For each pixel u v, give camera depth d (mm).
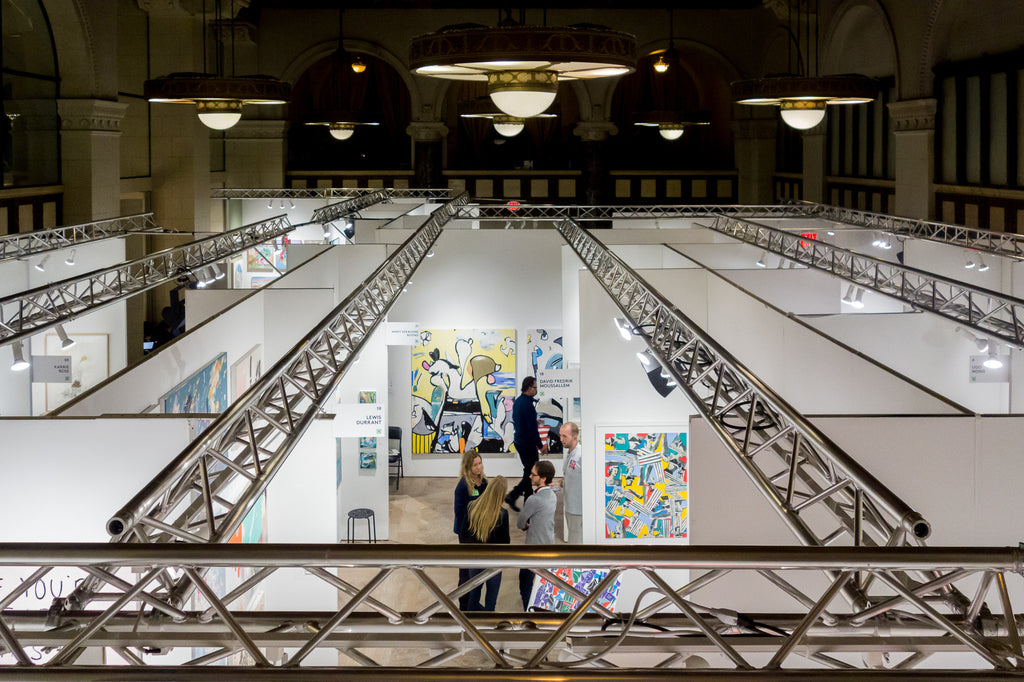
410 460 15711
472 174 27359
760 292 11844
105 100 17469
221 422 5676
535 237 15148
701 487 6633
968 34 17766
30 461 6227
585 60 5527
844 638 4496
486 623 4570
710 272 10391
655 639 4496
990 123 17109
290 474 7922
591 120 26438
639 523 10680
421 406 15688
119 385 7082
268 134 26672
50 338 13000
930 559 3566
